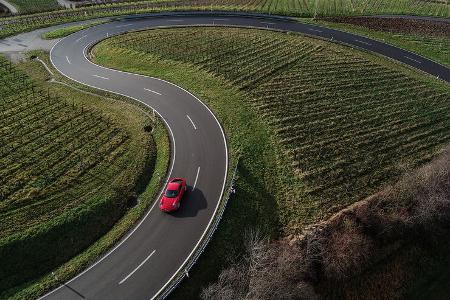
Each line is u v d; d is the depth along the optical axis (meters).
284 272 32.00
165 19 76.06
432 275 37.31
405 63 63.12
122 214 36.81
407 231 39.22
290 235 36.03
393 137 47.56
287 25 74.12
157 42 65.50
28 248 32.75
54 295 30.16
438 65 63.38
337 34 71.25
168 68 58.00
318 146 45.09
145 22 74.75
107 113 48.53
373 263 36.88
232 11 78.88
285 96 52.28
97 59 61.88
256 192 39.06
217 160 41.88
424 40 70.50
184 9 79.62
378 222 38.25
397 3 91.12
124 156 41.88
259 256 31.56
